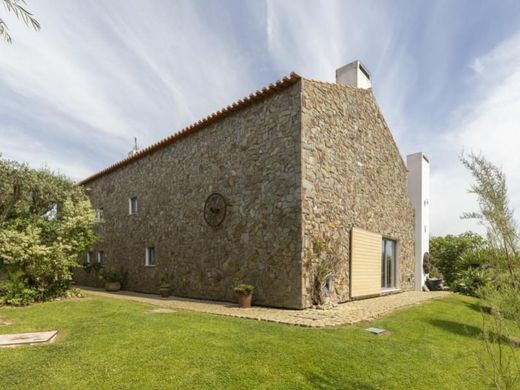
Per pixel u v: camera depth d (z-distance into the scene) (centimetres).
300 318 638
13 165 1069
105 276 1455
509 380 299
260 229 854
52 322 593
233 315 676
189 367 375
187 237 1106
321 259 817
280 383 346
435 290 1622
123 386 330
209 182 1039
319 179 845
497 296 270
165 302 916
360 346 466
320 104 887
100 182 1752
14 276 879
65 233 1004
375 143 1216
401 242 1399
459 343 529
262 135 884
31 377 348
